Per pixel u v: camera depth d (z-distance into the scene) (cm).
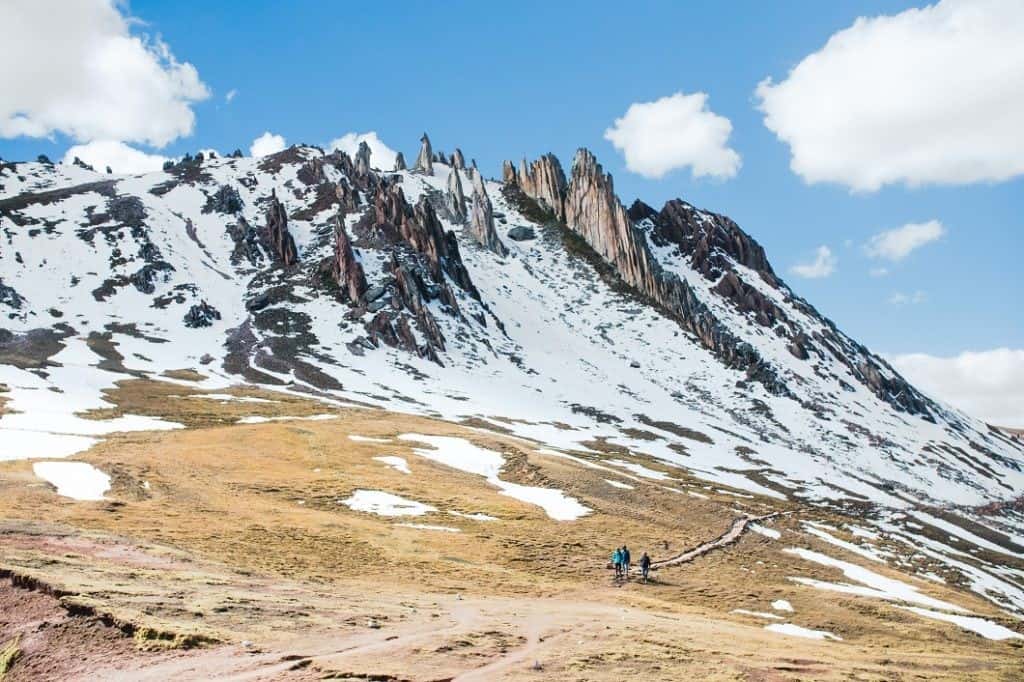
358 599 4069
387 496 7481
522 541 6506
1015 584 9338
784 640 4406
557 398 17525
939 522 12662
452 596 4600
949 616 6206
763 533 8338
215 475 7512
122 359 14975
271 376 15125
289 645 2931
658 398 19112
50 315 17250
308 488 7425
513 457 9862
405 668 2702
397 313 18850
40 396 10650
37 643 2795
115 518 5256
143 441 8644
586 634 3644
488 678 2656
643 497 8906
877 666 3794
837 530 9731
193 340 17038
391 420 11838
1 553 3703
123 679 2520
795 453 16900
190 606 3272
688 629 4212
